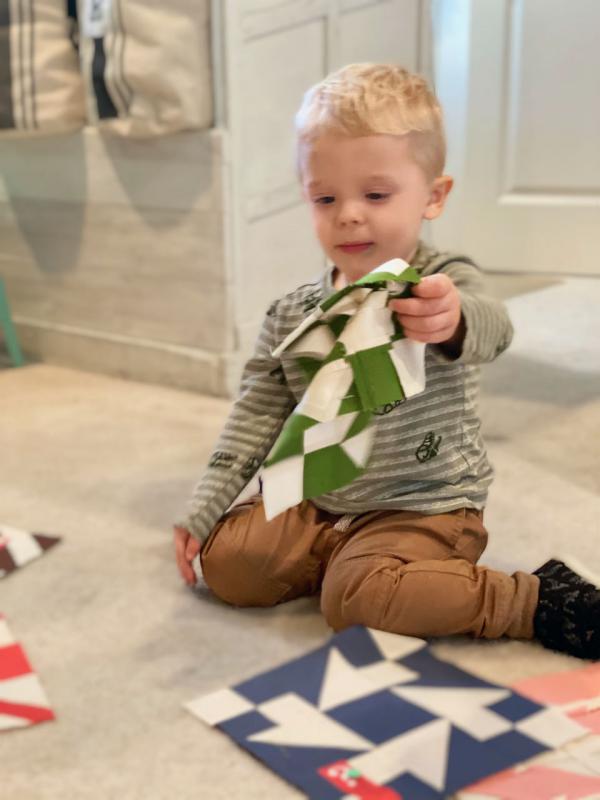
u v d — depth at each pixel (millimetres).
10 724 835
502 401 1743
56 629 1004
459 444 1016
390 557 960
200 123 1707
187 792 747
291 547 1034
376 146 920
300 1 1787
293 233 1892
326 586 986
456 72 2656
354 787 734
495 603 932
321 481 798
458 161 2730
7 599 1071
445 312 810
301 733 803
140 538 1227
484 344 899
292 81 1815
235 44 1673
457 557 1004
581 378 1877
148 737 817
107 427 1671
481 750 772
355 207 941
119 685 898
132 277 1918
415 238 981
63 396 1862
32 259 2072
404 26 2092
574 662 923
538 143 2660
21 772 777
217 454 1087
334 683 869
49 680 908
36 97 1827
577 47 2545
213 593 1079
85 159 1907
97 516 1296
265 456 1078
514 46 2602
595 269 2721
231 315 1800
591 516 1257
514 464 1444
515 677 896
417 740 786
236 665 931
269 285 1868
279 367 1073
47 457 1524
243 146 1740
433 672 882
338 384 796
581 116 2598
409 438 991
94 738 818
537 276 2768
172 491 1381
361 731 801
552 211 2699
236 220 1761
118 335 1979
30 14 1804
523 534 1203
